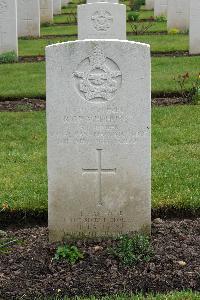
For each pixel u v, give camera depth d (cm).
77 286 271
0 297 265
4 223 339
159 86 589
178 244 300
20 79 656
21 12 1009
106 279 275
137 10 1358
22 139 461
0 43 800
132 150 298
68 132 296
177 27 1015
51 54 290
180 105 541
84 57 290
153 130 470
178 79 613
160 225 321
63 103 294
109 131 296
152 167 393
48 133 296
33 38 1005
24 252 298
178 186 362
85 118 295
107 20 715
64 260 288
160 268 281
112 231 305
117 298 258
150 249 291
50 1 1173
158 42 885
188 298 257
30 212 340
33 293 267
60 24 1188
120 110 294
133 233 304
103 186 301
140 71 291
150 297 259
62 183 300
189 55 788
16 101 580
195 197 346
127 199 302
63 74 292
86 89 293
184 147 432
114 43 289
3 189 364
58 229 304
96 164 299
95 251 296
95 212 303
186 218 339
